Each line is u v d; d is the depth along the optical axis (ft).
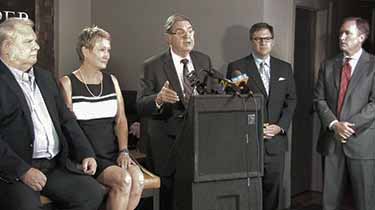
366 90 12.60
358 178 12.70
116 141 12.09
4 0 15.64
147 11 16.83
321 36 17.65
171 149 10.98
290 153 15.72
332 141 12.97
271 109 13.17
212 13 15.42
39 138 10.40
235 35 15.03
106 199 11.30
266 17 14.65
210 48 15.52
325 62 13.39
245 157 10.21
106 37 11.77
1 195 9.88
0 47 10.32
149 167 12.21
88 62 11.69
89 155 10.90
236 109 10.08
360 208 12.82
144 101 11.47
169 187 11.48
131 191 11.21
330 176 13.09
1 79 10.14
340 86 12.88
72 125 11.04
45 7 16.87
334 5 17.94
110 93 11.92
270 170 13.21
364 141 12.53
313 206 16.21
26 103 10.24
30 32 10.44
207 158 9.89
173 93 10.76
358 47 12.75
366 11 19.43
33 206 9.74
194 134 9.75
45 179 9.98
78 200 10.56
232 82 10.61
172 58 12.02
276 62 13.52
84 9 18.06
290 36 15.64
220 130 9.98
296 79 17.20
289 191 15.66
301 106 17.54
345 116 12.67
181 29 11.76
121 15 17.43
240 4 14.93
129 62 17.31
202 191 9.93
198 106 9.75
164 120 11.65
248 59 13.48
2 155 9.77
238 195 10.23
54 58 17.25
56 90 11.02
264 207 13.64
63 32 17.44
